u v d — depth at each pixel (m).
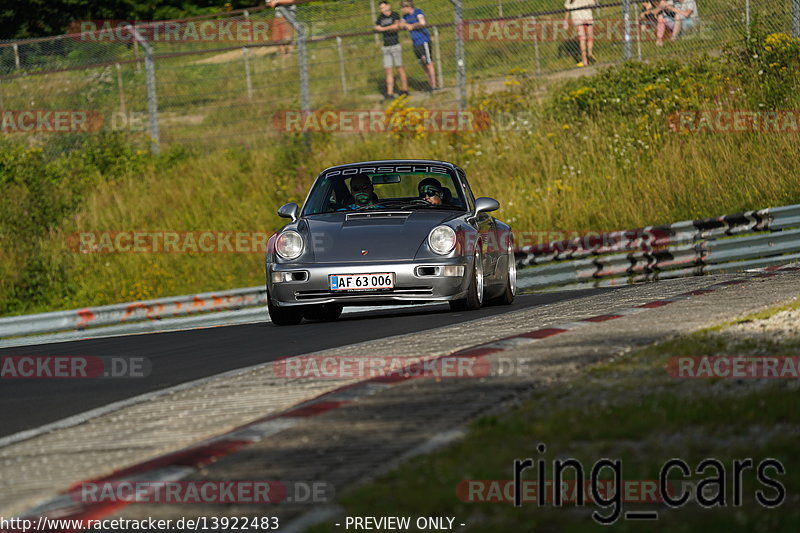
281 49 82.12
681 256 48.22
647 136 64.31
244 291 47.84
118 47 79.31
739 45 69.19
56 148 75.81
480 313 31.73
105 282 60.44
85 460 14.84
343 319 35.09
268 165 70.88
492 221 36.78
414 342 23.98
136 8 100.50
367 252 31.39
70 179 71.31
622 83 69.88
